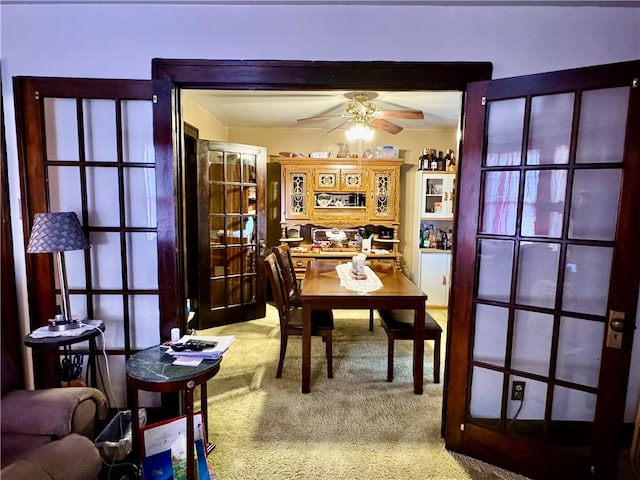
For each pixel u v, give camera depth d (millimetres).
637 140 1547
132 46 1932
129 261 2064
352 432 2178
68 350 1992
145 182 2016
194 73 1937
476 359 2033
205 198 3855
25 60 1938
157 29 1924
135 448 1729
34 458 1305
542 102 1788
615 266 1628
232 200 4094
